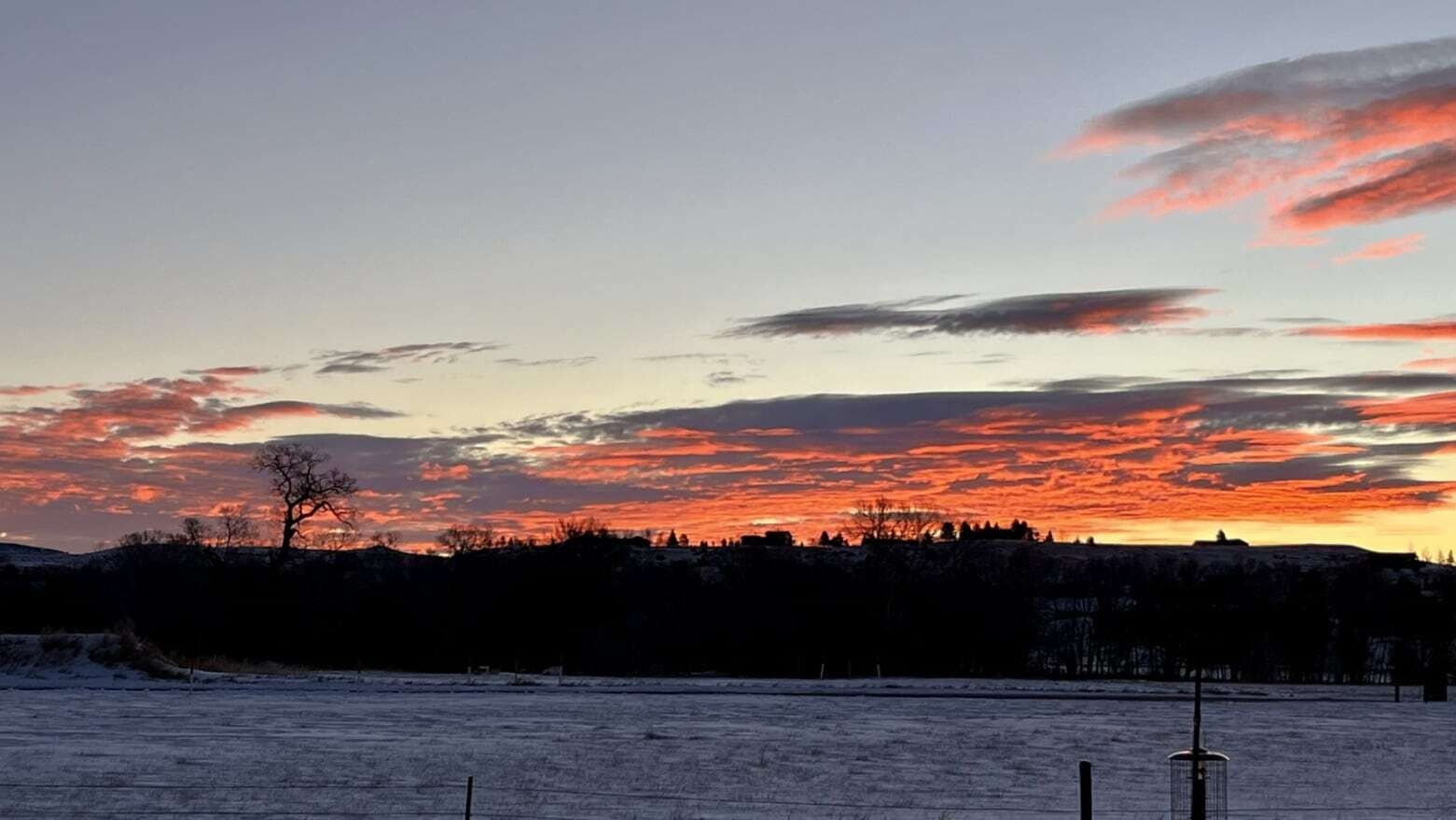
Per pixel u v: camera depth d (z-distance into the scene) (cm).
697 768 4019
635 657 12506
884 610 12675
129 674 8419
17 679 8119
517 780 3619
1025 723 5856
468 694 7188
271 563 12469
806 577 12888
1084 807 2281
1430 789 3934
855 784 3759
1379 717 6606
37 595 12838
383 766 3875
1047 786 3806
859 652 12562
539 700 6812
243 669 10025
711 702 6819
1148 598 13688
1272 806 3481
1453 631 12450
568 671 12575
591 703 6581
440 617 12900
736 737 5022
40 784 3291
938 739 5119
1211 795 3606
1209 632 11844
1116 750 4841
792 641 12550
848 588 12825
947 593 12762
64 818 2761
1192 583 13875
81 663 8506
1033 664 13312
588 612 12962
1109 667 13338
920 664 12612
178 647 11888
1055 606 15375
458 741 4675
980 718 6066
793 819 3011
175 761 3878
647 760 4184
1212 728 5828
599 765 4028
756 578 13025
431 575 13600
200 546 12938
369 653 12581
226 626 12231
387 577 13862
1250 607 12962
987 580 13112
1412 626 12500
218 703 6231
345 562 14375
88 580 13238
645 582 13750
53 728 4884
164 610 12300
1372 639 13738
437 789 3353
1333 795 3753
